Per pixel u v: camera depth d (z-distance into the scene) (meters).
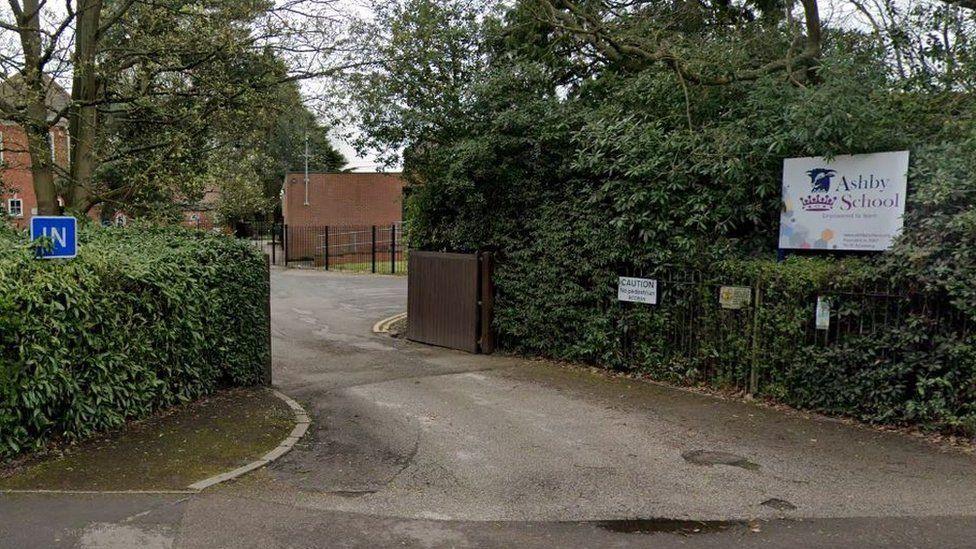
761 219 8.50
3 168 10.17
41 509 4.49
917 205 6.95
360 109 11.70
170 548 4.02
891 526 4.37
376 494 5.07
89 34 9.84
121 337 6.22
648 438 6.49
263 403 7.66
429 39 11.60
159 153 10.30
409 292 12.99
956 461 5.63
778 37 11.55
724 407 7.59
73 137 10.05
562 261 10.12
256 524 4.42
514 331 11.12
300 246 34.28
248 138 11.80
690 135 8.59
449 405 7.88
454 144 11.16
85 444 5.82
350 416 7.39
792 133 7.82
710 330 8.37
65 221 5.79
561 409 7.64
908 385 6.56
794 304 7.36
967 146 6.80
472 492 5.12
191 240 8.15
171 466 5.48
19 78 9.43
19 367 5.14
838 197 7.61
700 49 10.42
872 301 6.77
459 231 12.03
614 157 9.24
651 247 8.90
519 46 12.27
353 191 37.66
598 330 9.69
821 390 7.16
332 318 16.03
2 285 4.99
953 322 6.25
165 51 9.96
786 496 4.96
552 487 5.22
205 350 7.69
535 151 10.22
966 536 4.20
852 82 7.97
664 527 4.44
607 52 11.65
